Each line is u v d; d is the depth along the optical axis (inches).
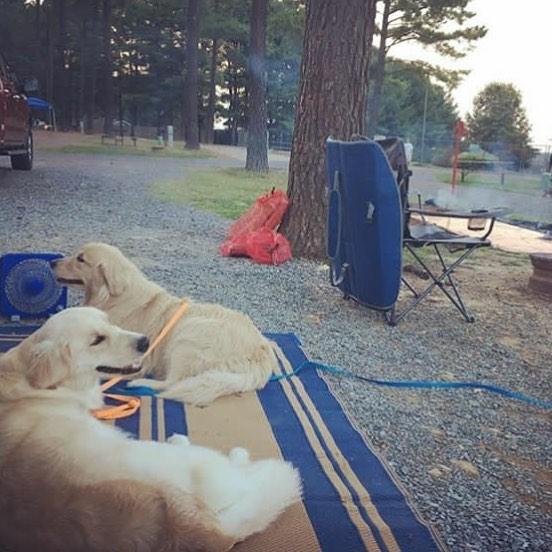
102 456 85.1
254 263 291.7
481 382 173.3
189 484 85.5
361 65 294.7
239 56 1823.3
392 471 118.5
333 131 295.6
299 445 125.2
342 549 94.0
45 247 288.2
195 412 136.0
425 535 98.8
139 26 1744.6
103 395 135.3
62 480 80.1
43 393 98.3
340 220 222.5
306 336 199.9
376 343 198.4
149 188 547.8
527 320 235.8
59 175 582.2
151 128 1855.3
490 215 231.6
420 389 164.4
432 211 246.5
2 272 185.9
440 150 1631.4
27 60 1631.4
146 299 158.1
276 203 309.0
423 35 1256.8
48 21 1513.3
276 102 1846.7
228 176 713.0
